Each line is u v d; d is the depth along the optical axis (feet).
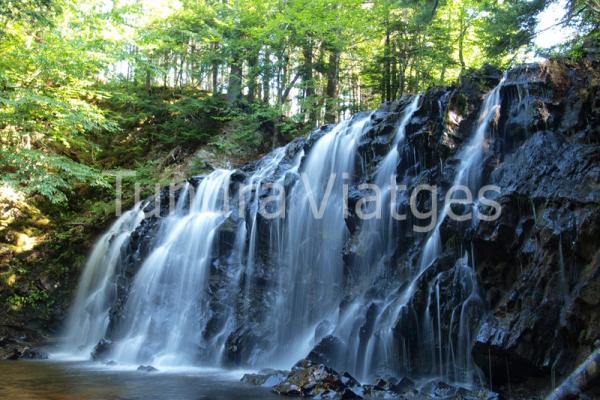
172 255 41.86
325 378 23.52
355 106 67.46
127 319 41.32
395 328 26.35
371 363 27.32
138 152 67.05
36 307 51.55
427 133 30.73
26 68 51.72
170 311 39.45
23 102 46.34
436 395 22.58
